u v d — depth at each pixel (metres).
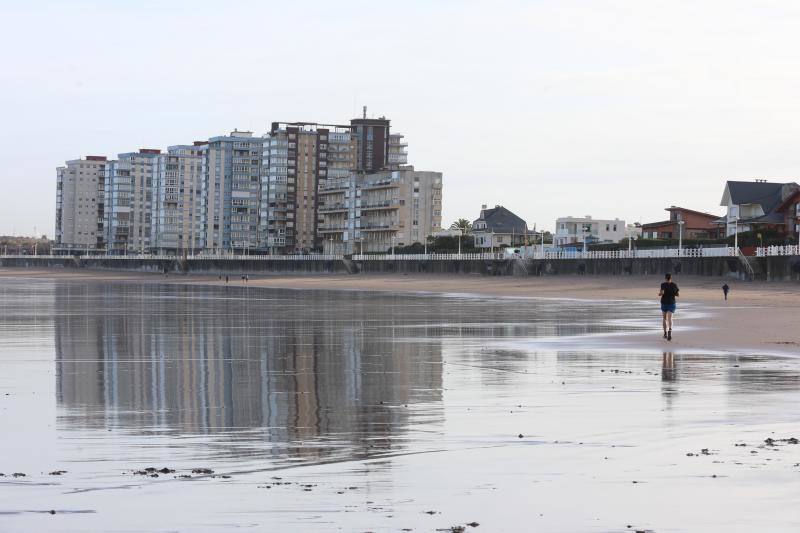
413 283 141.12
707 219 164.25
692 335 41.31
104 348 37.34
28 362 31.91
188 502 12.37
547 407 20.83
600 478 13.62
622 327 48.34
